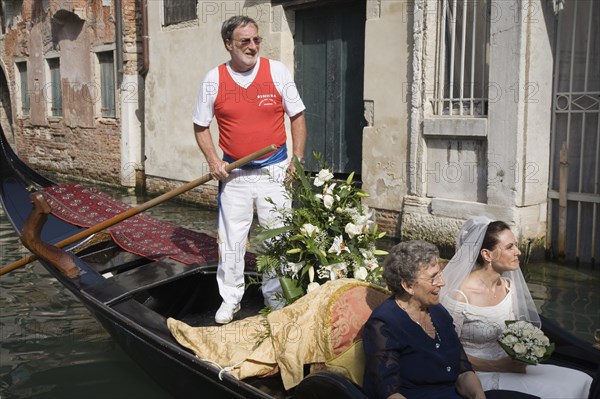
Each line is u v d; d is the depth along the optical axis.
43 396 4.00
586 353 3.29
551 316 4.96
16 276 6.36
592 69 6.10
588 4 6.05
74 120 13.47
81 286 4.32
